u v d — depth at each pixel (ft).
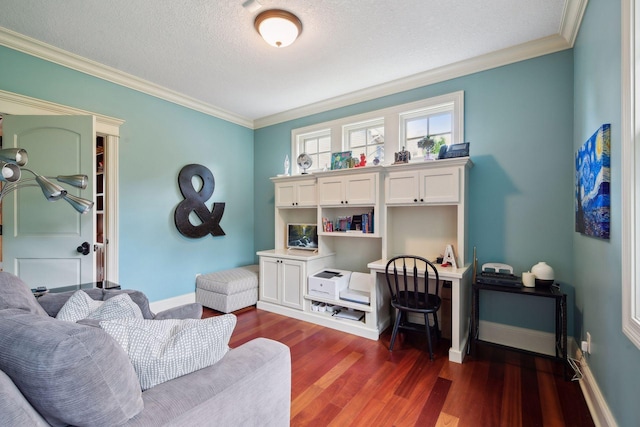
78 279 8.14
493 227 8.93
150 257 10.85
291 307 11.06
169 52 8.59
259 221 14.84
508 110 8.69
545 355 7.92
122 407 2.52
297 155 13.52
